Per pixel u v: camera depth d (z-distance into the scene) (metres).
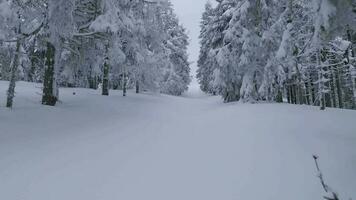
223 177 7.74
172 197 6.61
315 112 18.02
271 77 24.08
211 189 7.05
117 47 22.47
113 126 13.99
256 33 25.12
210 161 8.96
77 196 6.45
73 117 15.00
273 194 6.88
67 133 11.83
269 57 24.20
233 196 6.73
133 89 42.50
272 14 24.97
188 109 26.17
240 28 25.66
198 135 12.61
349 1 9.48
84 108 18.31
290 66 22.92
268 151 9.77
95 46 21.14
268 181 7.52
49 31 15.25
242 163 8.73
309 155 9.29
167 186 7.15
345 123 14.11
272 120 15.34
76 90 27.52
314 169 8.23
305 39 22.62
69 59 21.58
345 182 7.50
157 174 7.86
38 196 6.36
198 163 8.78
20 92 20.73
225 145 10.73
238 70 26.39
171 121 16.91
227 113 19.50
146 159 9.02
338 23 9.63
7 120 12.52
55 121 13.64
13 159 8.44
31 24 16.53
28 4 14.78
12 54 24.42
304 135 11.74
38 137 10.84
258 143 10.73
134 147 10.34
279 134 11.98
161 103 28.45
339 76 30.42
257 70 25.41
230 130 13.39
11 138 10.41
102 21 16.92
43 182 7.03
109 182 7.23
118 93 31.45
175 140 11.59
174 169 8.25
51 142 10.35
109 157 9.08
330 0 9.48
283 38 21.91
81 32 19.16
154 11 24.75
